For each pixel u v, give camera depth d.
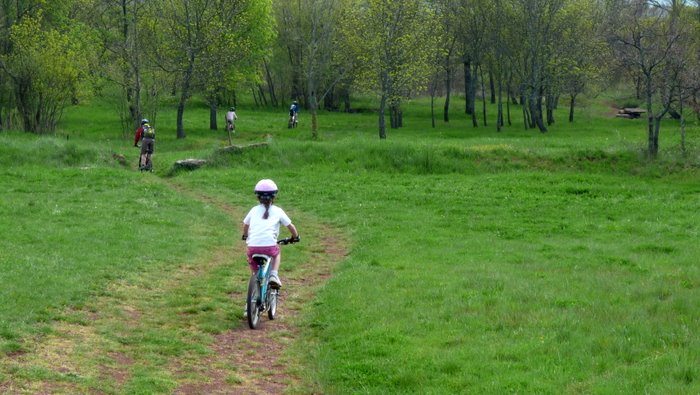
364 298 13.81
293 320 12.93
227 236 20.59
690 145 37.69
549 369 9.26
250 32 62.94
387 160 35.00
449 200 27.44
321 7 65.69
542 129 60.75
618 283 14.80
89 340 10.83
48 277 13.86
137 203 24.17
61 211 21.73
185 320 12.55
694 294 13.53
